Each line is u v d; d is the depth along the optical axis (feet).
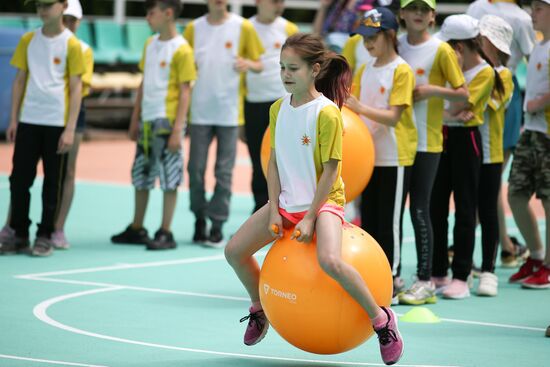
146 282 38.09
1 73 81.00
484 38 38.58
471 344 29.27
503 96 37.68
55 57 42.27
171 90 44.91
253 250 26.48
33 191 62.28
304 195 25.52
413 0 34.71
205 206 47.21
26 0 43.21
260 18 48.49
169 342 28.84
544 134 38.19
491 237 37.76
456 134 36.58
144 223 53.42
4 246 43.09
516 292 37.93
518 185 39.24
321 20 53.42
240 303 34.73
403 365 26.63
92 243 46.98
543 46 38.09
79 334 29.55
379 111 33.37
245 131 48.65
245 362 26.76
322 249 24.36
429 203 36.65
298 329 25.02
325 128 24.95
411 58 35.42
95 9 98.84
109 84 89.35
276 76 47.73
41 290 35.99
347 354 28.07
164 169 45.37
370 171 33.35
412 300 35.04
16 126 43.21
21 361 26.21
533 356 27.86
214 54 46.47
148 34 91.86
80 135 44.75
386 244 34.63
